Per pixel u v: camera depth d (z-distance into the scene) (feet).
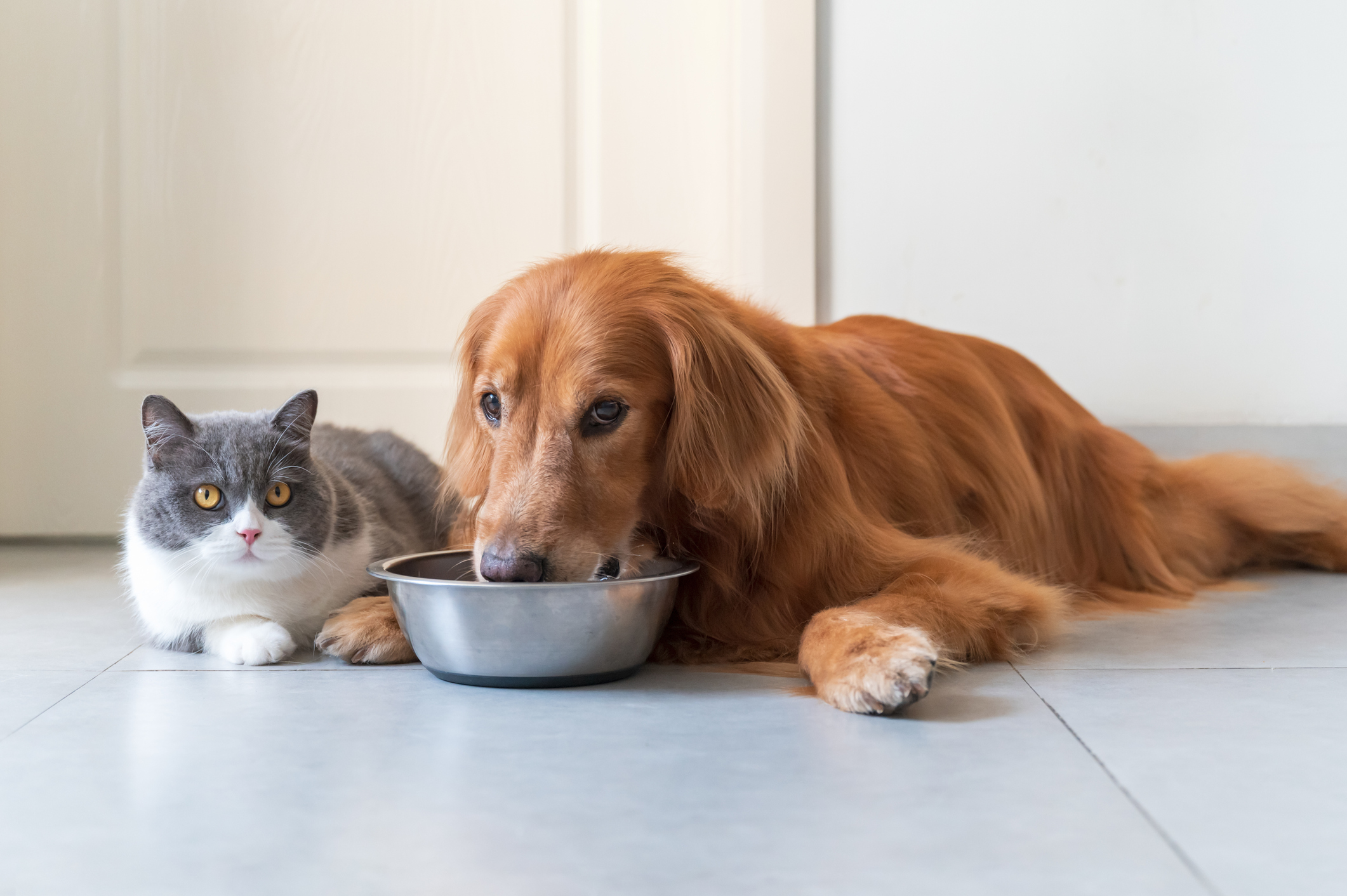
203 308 12.10
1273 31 11.74
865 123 11.99
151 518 6.97
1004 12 11.84
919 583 6.67
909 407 8.04
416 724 5.32
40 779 4.53
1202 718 5.28
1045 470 9.06
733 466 6.41
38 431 12.07
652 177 12.12
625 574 6.48
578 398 6.19
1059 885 3.44
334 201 12.10
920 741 4.95
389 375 12.27
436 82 12.07
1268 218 11.93
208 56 11.90
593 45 12.05
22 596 9.02
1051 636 7.01
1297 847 3.73
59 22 11.77
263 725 5.32
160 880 3.54
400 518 8.79
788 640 6.71
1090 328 12.10
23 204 11.88
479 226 12.20
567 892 3.41
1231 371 12.08
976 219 12.05
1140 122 11.89
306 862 3.67
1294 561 10.55
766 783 4.40
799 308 12.03
